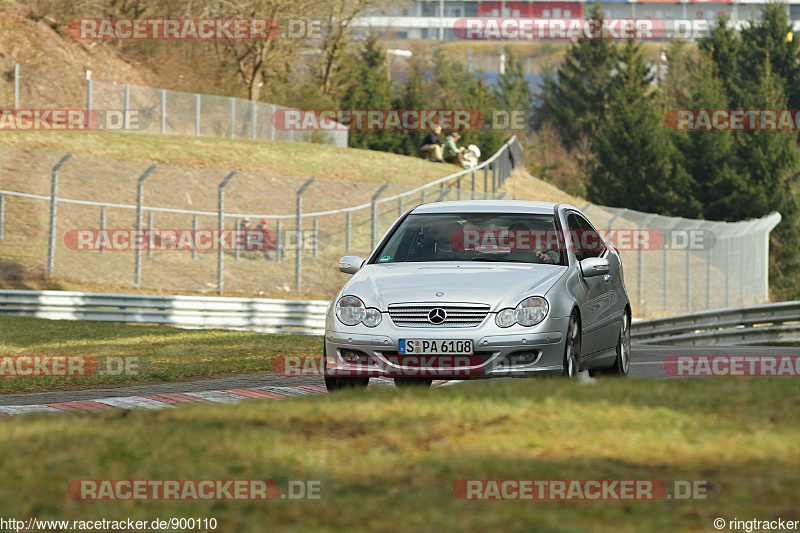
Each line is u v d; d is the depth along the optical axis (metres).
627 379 26.59
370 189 132.25
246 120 165.50
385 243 34.22
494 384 25.69
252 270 106.44
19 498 15.78
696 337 75.12
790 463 17.03
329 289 107.25
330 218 123.62
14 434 20.58
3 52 158.00
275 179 134.12
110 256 101.56
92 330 66.06
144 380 41.91
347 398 24.05
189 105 159.12
